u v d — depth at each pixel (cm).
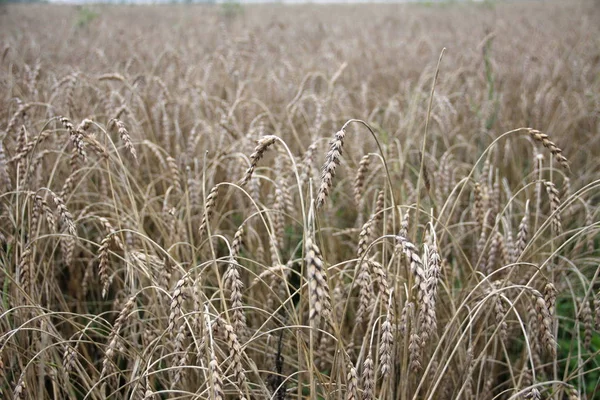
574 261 358
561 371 351
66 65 698
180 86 614
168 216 359
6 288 293
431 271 200
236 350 195
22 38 1031
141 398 243
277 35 1183
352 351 270
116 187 415
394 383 249
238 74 666
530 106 644
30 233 295
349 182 449
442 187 401
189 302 306
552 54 874
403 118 587
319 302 158
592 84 761
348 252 407
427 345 271
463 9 2214
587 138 634
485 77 725
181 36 1127
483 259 324
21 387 229
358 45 1020
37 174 364
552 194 243
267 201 406
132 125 429
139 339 334
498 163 536
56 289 355
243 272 371
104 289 241
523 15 1725
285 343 310
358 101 688
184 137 536
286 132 527
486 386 290
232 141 480
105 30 1213
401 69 873
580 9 1917
